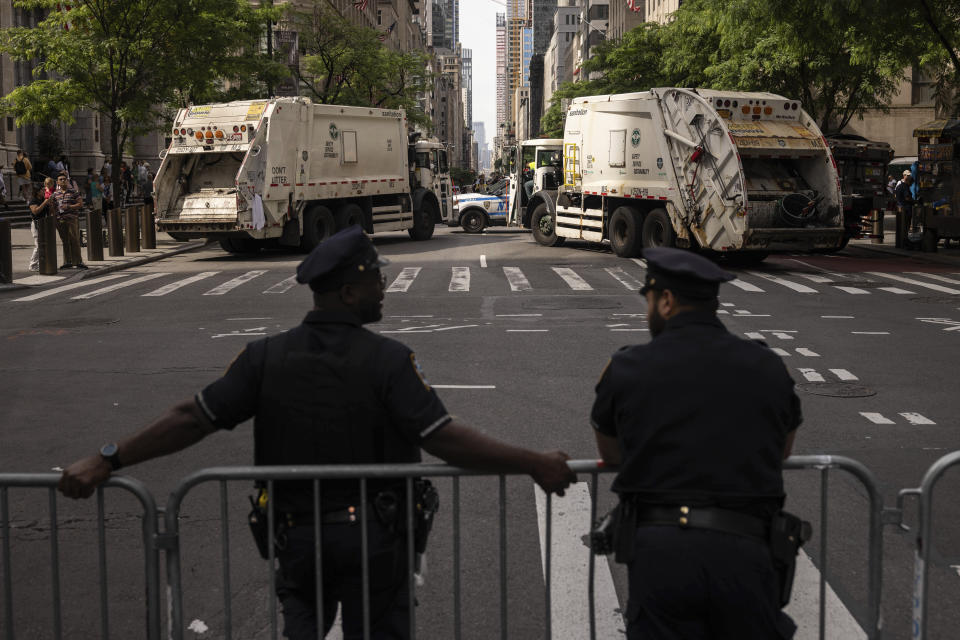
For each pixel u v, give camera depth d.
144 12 25.95
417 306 14.80
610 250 24.69
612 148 22.44
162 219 22.98
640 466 2.84
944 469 3.22
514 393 8.95
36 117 26.66
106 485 3.22
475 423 7.89
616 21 97.94
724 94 19.67
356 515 3.08
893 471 6.59
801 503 5.98
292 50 40.41
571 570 4.98
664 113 20.62
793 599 4.61
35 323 13.67
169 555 3.26
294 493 3.12
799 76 30.28
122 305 15.34
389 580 3.09
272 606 3.17
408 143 29.48
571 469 3.12
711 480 2.75
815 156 20.05
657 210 21.03
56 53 25.48
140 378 9.84
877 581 3.31
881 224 27.50
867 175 27.11
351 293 3.10
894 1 20.16
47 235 19.38
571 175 24.31
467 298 15.67
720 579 2.68
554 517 5.75
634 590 2.80
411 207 28.44
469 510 5.89
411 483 3.07
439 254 23.81
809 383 9.32
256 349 3.12
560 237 25.88
